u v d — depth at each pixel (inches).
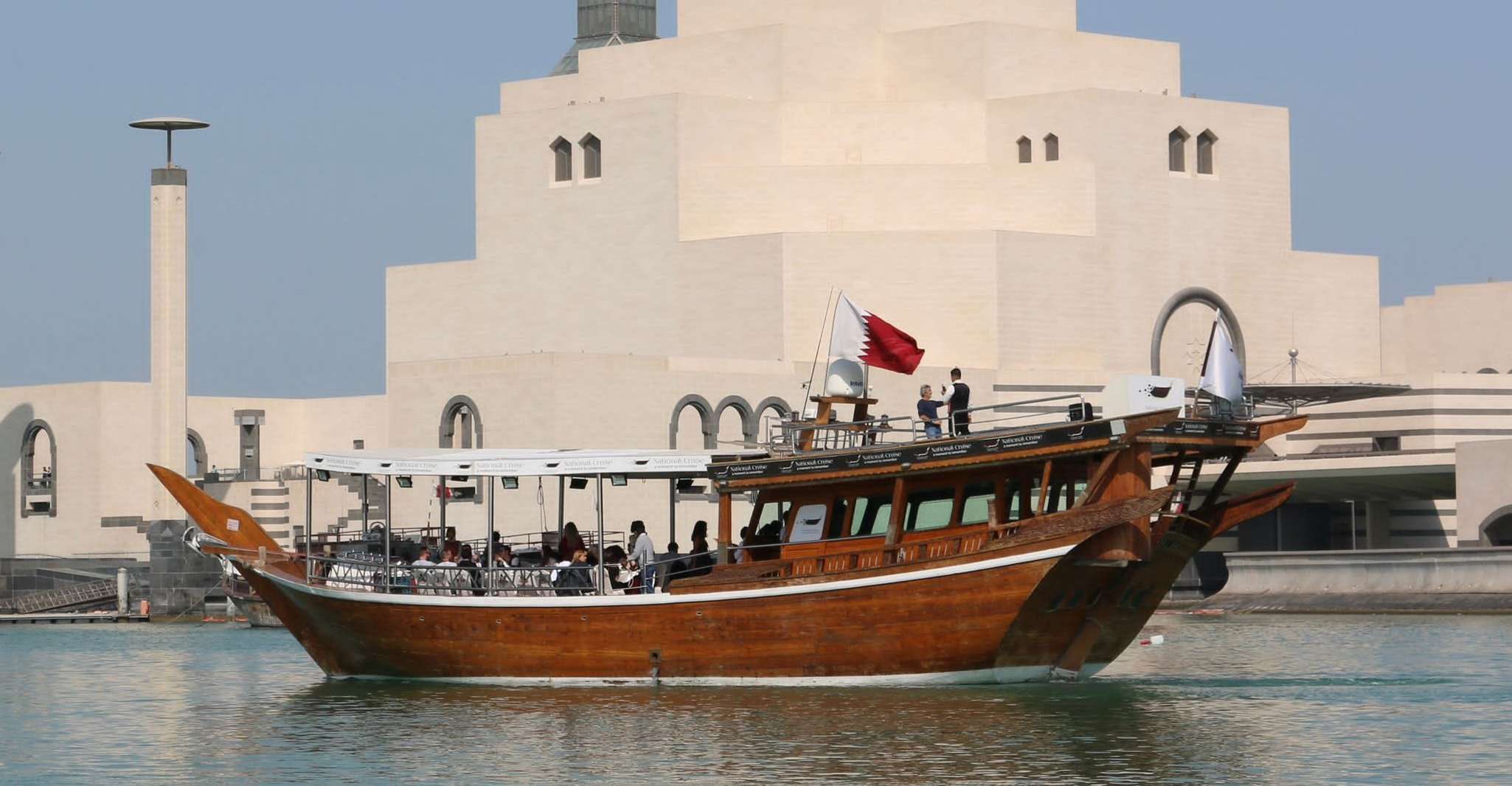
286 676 5634.8
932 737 4005.9
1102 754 3836.1
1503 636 6397.6
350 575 5226.4
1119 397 4458.7
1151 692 4658.0
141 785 3747.5
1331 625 7190.0
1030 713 4288.9
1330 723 4192.9
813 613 4618.6
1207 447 4579.2
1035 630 4569.4
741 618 4675.2
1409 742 3959.2
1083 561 4478.3
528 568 4881.9
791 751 3887.8
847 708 4355.3
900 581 4552.2
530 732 4165.8
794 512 4783.5
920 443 4564.5
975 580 4498.0
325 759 3954.2
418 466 5027.1
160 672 5856.3
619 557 5201.8
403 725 4328.3
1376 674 5152.6
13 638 7770.7
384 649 5049.2
